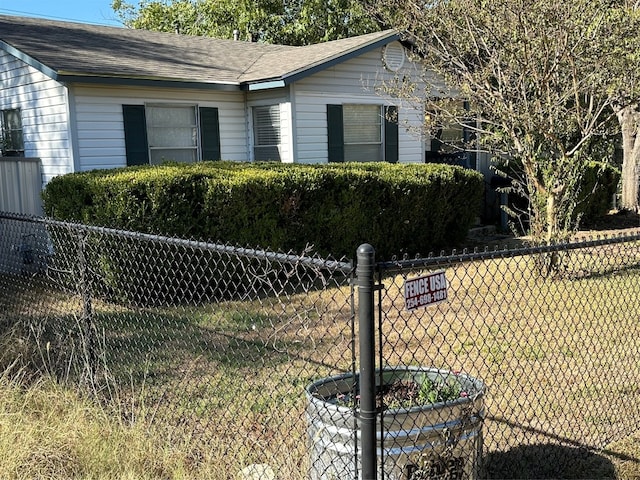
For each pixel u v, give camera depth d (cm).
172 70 1033
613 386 429
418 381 306
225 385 435
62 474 293
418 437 245
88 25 1282
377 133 1177
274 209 783
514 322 576
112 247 632
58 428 318
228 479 308
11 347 443
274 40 2467
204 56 1229
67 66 892
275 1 2441
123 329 566
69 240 630
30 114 984
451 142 1158
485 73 779
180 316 592
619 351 495
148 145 991
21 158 947
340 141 1120
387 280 732
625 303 613
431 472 247
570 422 376
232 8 2441
